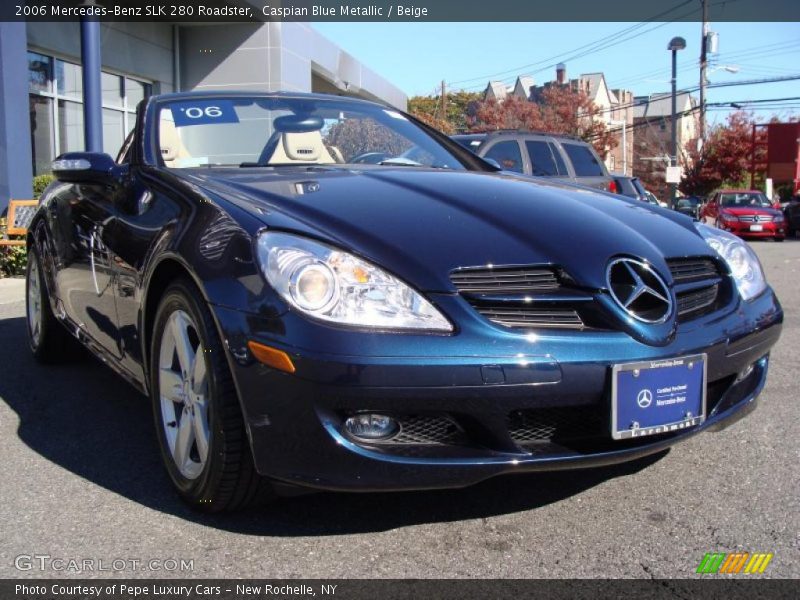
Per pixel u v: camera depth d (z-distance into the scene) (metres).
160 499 2.79
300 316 2.23
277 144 3.69
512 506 2.75
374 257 2.37
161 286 2.85
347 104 4.19
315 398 2.21
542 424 2.45
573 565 2.35
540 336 2.34
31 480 2.96
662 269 2.66
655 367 2.45
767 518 2.66
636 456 2.49
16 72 10.06
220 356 2.40
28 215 9.09
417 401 2.23
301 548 2.44
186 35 16.23
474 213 2.74
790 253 15.91
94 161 3.41
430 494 2.85
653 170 58.94
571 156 9.79
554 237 2.60
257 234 2.42
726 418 2.79
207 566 2.32
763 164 38.56
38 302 4.57
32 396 4.07
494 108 39.97
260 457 2.31
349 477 2.26
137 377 3.13
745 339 2.80
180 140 3.57
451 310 2.31
